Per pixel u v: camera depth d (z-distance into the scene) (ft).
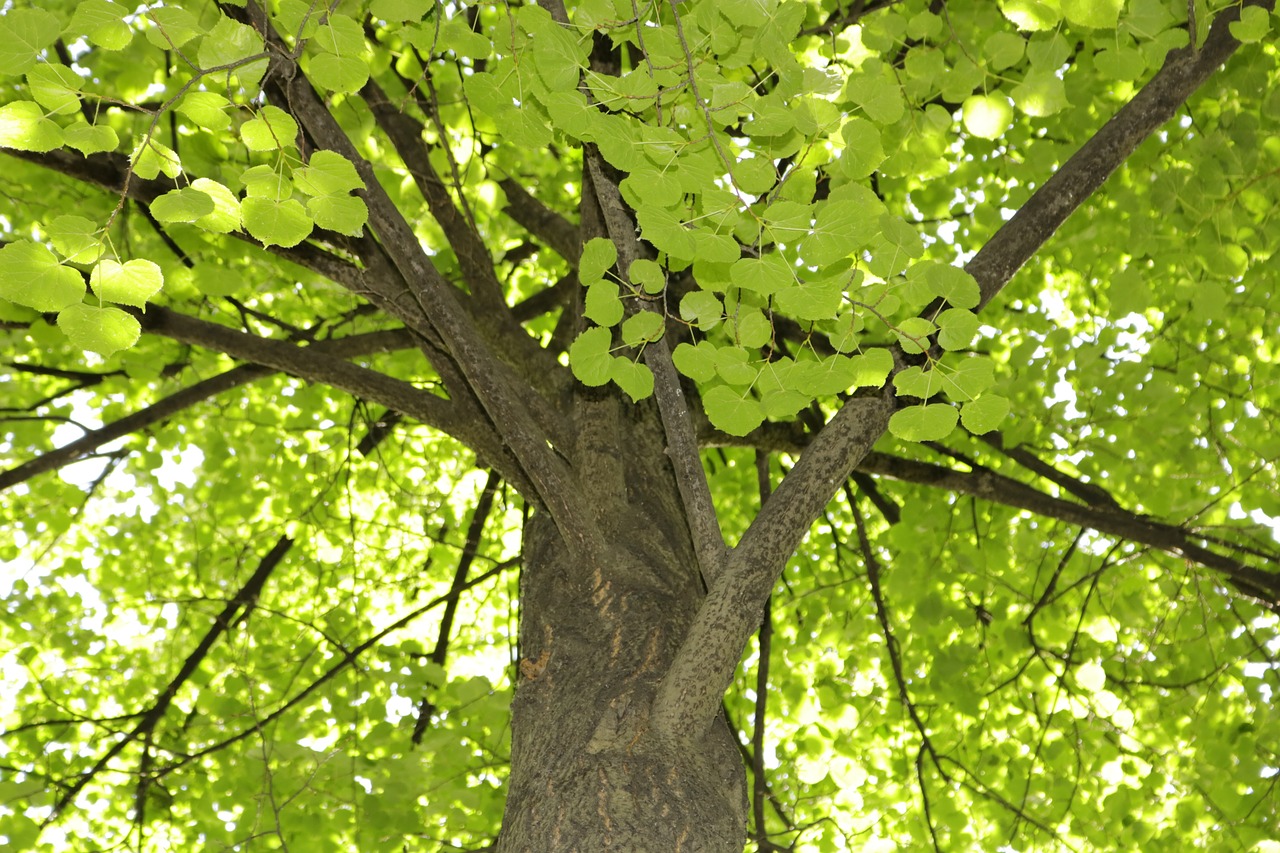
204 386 13.08
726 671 6.57
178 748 16.05
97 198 12.58
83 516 18.47
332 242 9.16
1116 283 10.91
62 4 10.48
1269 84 12.40
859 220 5.43
